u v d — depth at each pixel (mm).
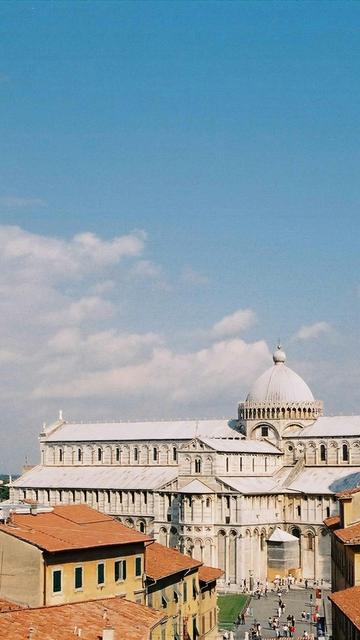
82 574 104625
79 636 78438
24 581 99188
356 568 110875
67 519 119062
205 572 150500
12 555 100000
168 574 122438
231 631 168750
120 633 81875
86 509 128500
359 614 94562
